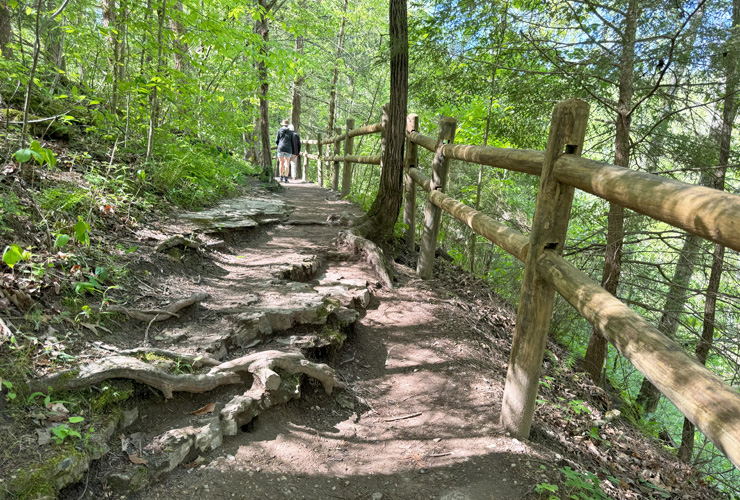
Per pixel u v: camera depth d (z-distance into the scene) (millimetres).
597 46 4816
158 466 1756
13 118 4086
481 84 6090
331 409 2596
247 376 2432
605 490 2207
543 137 5984
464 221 3428
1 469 1464
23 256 1939
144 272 3170
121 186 4297
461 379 2988
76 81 5641
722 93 4570
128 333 2514
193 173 5805
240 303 3113
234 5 6699
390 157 5223
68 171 3980
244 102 9453
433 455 2266
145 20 4898
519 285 5875
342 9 14281
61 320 2277
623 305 1584
